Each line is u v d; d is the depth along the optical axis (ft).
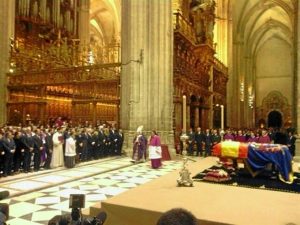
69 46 63.41
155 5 53.26
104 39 131.95
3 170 33.47
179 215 5.55
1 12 61.11
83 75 55.93
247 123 136.56
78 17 87.66
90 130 47.70
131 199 19.34
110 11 123.13
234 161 30.50
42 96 59.16
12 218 20.61
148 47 52.65
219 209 17.25
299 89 41.39
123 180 33.58
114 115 61.93
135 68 51.49
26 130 37.29
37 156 37.73
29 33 71.41
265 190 22.35
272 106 159.43
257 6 126.93
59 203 24.25
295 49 59.93
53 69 57.88
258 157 27.73
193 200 19.20
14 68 62.39
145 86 51.93
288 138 55.98
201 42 78.38
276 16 139.54
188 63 73.10
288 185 24.29
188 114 70.08
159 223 5.54
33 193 27.35
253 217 15.84
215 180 25.09
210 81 88.12
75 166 41.75
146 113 51.80
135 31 51.80
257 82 163.53
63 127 44.21
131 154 51.24
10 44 62.85
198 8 78.18
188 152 63.10
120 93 52.85
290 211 16.94
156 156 42.19
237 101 118.93
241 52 124.88
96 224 9.45
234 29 122.42
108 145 50.72
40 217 20.88
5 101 61.72
